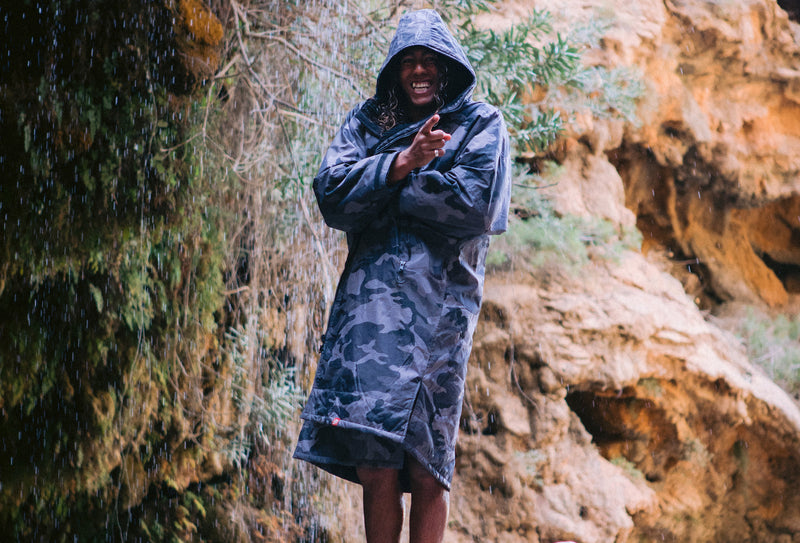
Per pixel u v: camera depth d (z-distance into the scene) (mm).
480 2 6492
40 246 4230
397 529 2279
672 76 11445
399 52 2312
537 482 8766
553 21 9617
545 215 9359
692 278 12750
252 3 5738
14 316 4324
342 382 2125
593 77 9078
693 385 9836
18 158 4047
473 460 8719
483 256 2338
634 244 10500
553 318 9133
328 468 2379
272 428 6816
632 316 9375
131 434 5098
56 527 4711
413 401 2086
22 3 3947
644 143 11523
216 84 5609
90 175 4418
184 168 5168
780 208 13844
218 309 6227
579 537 8586
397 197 2184
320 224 6359
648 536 9891
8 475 4391
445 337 2172
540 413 8867
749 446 10523
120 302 4777
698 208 12844
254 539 6227
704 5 11617
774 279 13594
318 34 5922
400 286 2162
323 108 6090
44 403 4539
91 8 4180
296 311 6684
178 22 4605
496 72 6375
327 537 6941
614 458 9891
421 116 2371
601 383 9109
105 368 4816
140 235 4828
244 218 6137
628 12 10820
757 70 12234
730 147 12070
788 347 12344
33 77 4027
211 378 6074
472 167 2182
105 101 4383
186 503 5910
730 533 10711
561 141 9992
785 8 14086
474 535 8477
